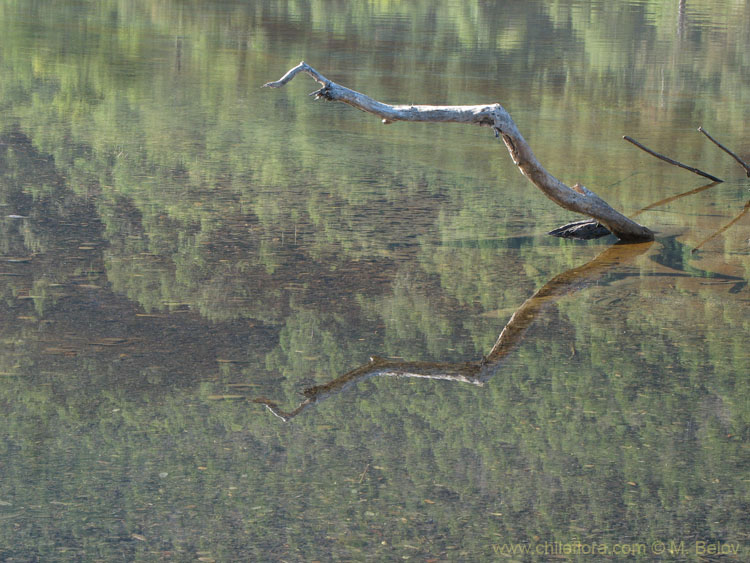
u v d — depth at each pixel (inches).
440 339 404.2
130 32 1359.5
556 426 333.4
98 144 732.0
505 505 282.4
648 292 469.1
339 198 614.5
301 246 514.6
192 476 292.5
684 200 661.3
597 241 555.8
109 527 264.5
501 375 373.4
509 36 1507.1
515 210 609.0
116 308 419.2
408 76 1098.7
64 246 496.7
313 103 944.9
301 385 357.7
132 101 908.6
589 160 770.8
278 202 598.5
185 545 257.0
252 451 309.1
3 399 337.1
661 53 1362.0
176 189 616.7
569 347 400.8
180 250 499.5
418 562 252.8
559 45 1417.3
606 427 333.1
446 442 319.0
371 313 428.1
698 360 390.0
